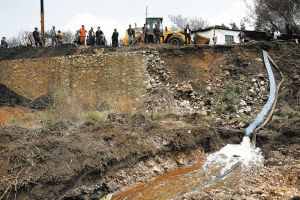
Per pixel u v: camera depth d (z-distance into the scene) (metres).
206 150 8.15
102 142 6.57
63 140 6.22
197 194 5.19
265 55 14.56
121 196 5.72
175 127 8.19
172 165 7.21
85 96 12.94
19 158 5.26
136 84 12.89
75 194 5.27
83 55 14.27
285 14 21.83
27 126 7.96
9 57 17.84
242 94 12.14
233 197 4.92
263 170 6.41
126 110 10.41
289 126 8.45
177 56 13.98
